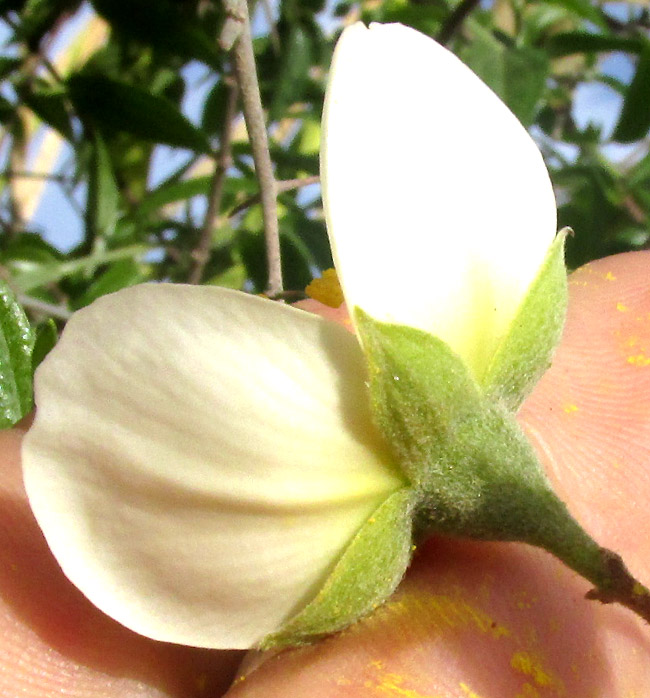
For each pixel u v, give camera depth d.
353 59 0.07
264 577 0.07
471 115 0.07
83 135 0.16
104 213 0.16
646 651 0.09
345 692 0.08
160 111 0.13
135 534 0.07
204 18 0.14
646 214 0.15
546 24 0.17
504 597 0.08
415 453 0.07
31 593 0.09
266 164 0.10
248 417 0.07
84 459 0.07
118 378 0.07
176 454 0.07
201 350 0.07
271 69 0.16
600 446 0.10
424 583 0.08
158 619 0.07
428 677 0.08
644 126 0.15
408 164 0.07
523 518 0.07
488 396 0.07
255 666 0.08
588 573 0.08
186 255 0.16
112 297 0.07
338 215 0.07
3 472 0.09
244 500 0.07
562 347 0.11
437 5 0.16
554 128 0.18
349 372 0.07
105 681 0.08
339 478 0.07
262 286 0.14
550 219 0.08
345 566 0.07
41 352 0.09
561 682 0.08
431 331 0.07
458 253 0.07
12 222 0.19
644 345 0.11
